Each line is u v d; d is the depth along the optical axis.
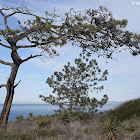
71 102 12.94
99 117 10.77
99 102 12.39
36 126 9.47
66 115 11.34
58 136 7.14
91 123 9.34
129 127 7.55
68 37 9.63
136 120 8.73
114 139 5.86
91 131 7.56
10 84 9.94
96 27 9.38
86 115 11.73
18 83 10.27
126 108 11.31
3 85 10.00
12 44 9.35
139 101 12.65
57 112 12.84
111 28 9.30
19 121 12.35
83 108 12.58
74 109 12.60
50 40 9.09
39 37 9.08
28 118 13.17
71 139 6.62
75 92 12.95
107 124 6.47
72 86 13.71
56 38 9.13
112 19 9.31
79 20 9.24
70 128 8.38
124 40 9.77
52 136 7.10
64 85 13.65
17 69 10.08
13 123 11.36
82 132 7.54
